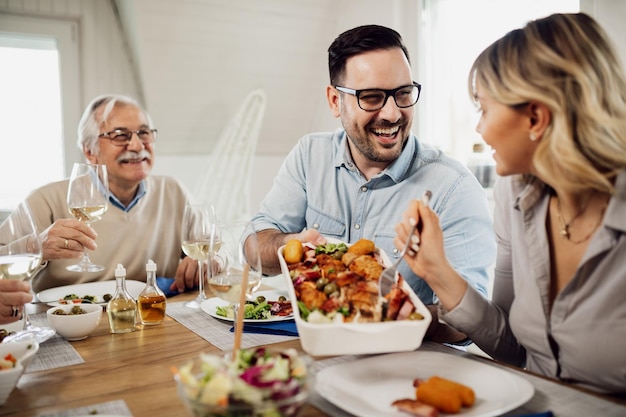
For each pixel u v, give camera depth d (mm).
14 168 3238
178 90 3344
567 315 1050
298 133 3932
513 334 1198
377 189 1789
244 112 3604
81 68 3211
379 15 3232
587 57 975
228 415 669
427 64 3162
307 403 908
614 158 982
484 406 856
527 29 1039
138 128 2135
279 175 2045
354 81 1595
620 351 982
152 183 2316
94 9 3180
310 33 3469
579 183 1003
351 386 942
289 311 1449
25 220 1279
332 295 990
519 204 1161
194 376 768
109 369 1087
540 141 1029
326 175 1902
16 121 3211
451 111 3080
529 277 1137
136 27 2975
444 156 1778
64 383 1016
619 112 993
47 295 1662
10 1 2963
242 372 758
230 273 1218
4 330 1244
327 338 886
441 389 847
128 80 3330
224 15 3111
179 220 2328
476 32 2881
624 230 961
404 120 1620
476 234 1632
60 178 3324
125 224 2168
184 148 3609
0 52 3127
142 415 866
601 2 2057
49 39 3146
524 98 990
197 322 1431
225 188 3736
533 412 856
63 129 3215
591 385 1042
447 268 1143
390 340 896
